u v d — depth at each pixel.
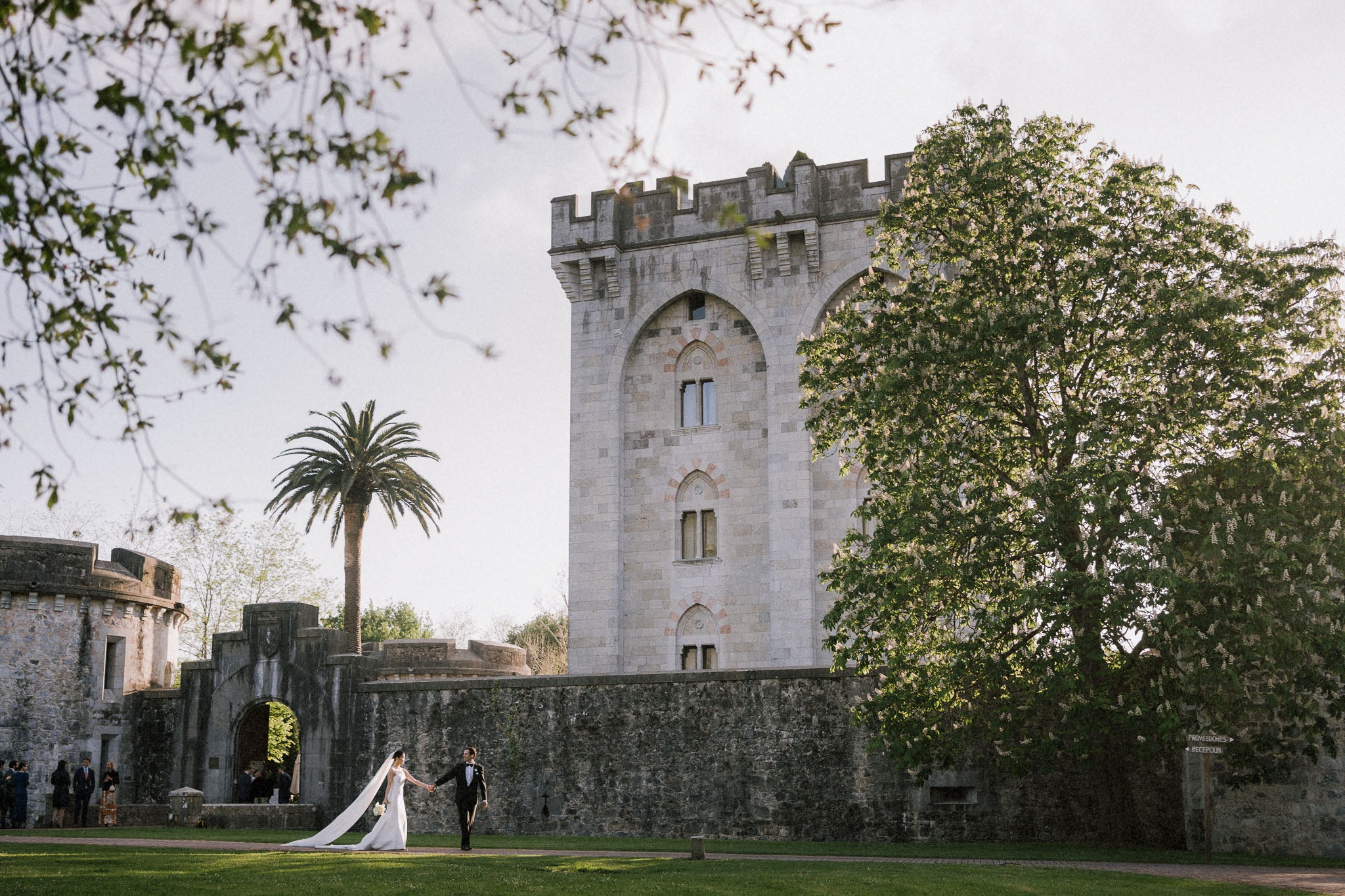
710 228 41.88
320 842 23.16
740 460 40.53
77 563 38.69
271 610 37.62
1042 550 23.84
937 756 25.95
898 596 24.72
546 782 32.38
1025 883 16.81
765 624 39.09
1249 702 22.83
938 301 26.59
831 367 29.00
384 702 35.03
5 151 8.52
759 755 30.53
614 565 40.50
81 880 15.12
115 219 9.28
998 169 26.30
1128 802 26.47
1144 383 25.36
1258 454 22.84
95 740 38.38
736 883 16.33
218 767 37.53
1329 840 24.02
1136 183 26.28
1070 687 22.59
